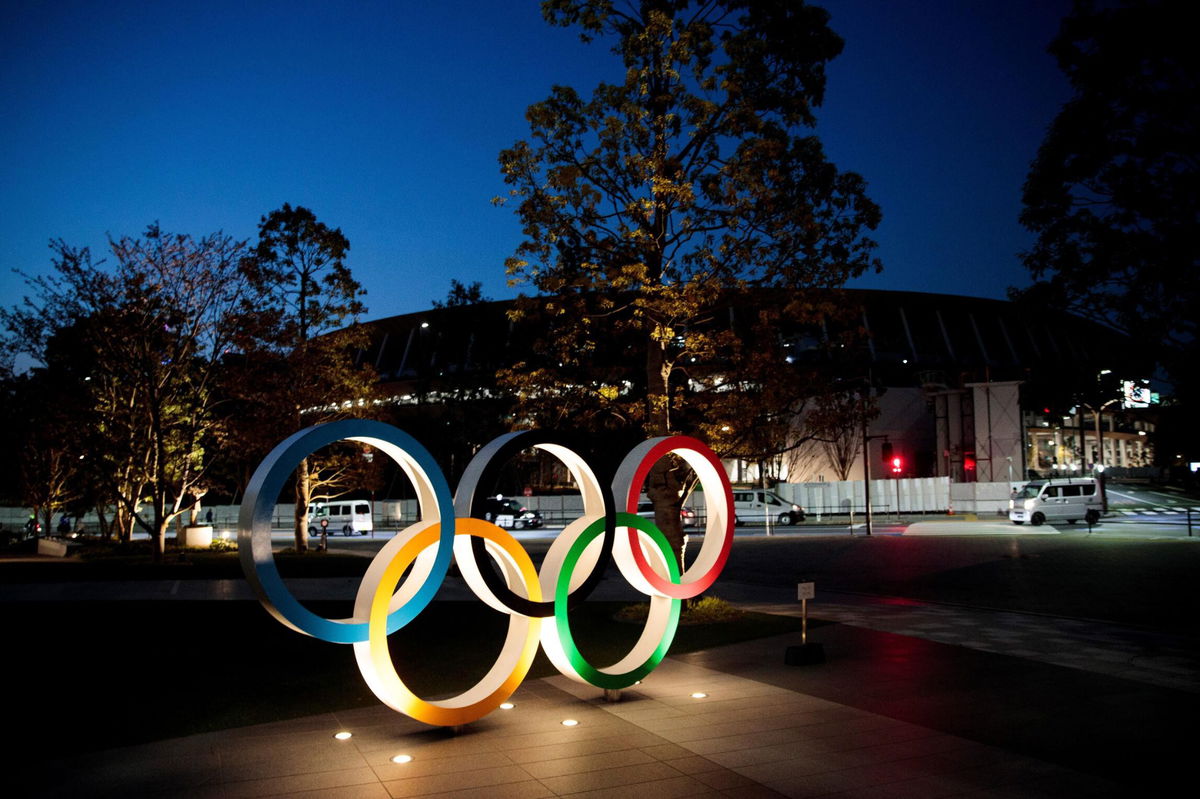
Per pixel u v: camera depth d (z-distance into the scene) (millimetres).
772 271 15023
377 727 7973
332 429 7078
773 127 14609
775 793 6031
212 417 29969
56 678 10242
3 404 30234
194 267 26188
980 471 61250
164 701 9062
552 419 15891
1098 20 10242
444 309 47250
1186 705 8523
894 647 11875
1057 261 11156
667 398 14938
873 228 15094
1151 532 35594
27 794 6043
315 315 30000
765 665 10734
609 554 9062
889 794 5996
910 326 79125
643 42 14414
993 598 17500
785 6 14047
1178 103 9914
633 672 9070
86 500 39281
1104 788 6078
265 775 6492
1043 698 8844
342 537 48438
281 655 11688
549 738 7531
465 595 18953
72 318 25250
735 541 36688
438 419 50156
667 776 6434
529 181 15133
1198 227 9875
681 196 14031
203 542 35562
